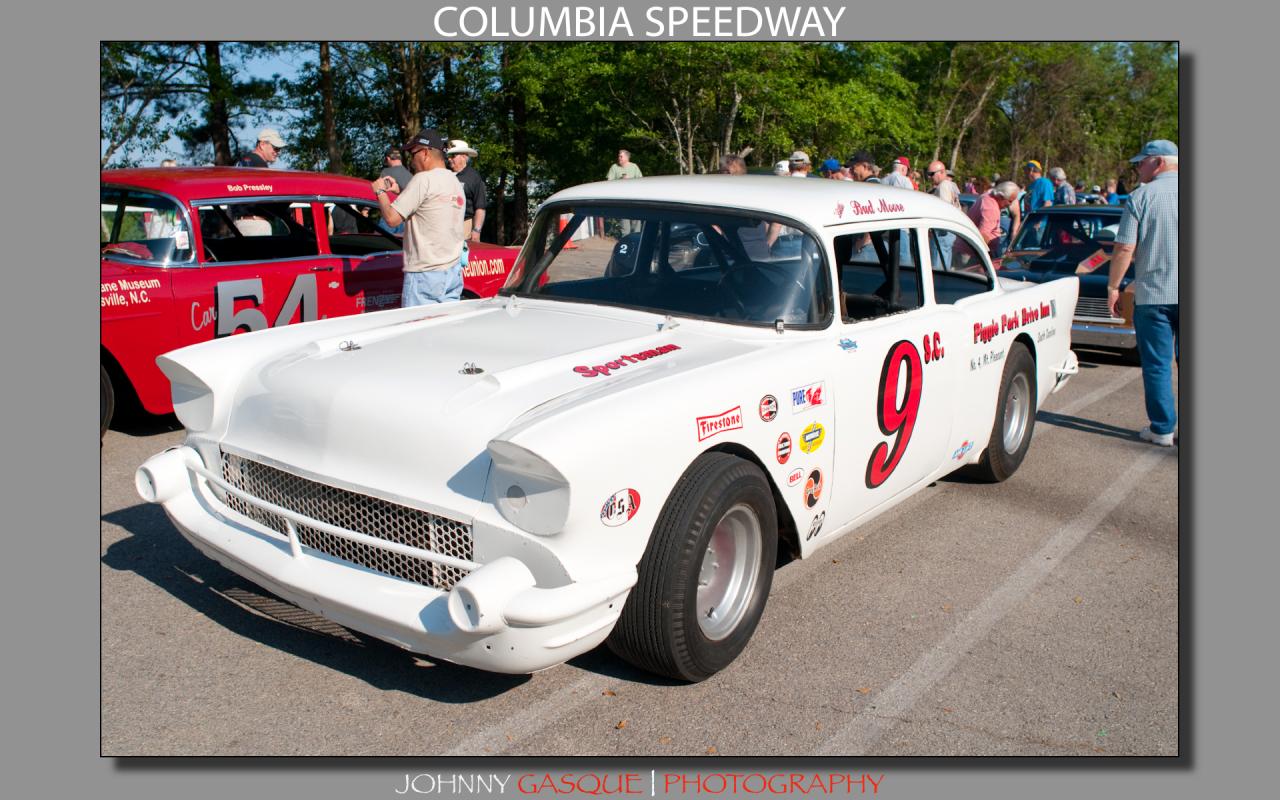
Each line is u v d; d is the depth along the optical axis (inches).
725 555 136.9
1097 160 1863.9
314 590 122.6
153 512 192.1
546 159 880.9
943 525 199.6
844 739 123.3
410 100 800.9
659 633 124.6
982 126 1673.2
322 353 145.8
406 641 118.6
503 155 845.2
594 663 140.8
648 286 168.4
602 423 115.3
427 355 142.1
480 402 124.4
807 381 146.3
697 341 153.3
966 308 196.1
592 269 174.9
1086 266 380.5
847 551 184.9
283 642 143.6
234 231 253.4
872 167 404.5
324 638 145.3
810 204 164.9
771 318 156.6
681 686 134.6
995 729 126.6
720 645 134.0
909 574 174.7
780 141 798.5
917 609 160.6
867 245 171.8
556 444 110.3
